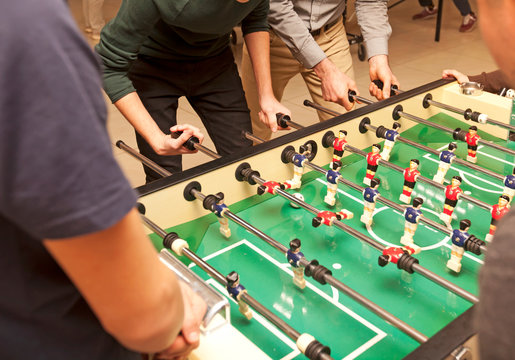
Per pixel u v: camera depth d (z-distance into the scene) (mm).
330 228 1594
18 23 508
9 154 527
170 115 2154
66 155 536
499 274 550
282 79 2721
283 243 1527
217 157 1709
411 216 1454
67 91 532
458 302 1311
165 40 2010
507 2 562
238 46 5340
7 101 514
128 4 1746
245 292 1194
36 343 709
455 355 942
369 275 1404
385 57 2395
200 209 1606
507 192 1652
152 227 1415
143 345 711
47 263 680
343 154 1948
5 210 560
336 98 2305
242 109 2254
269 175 1753
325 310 1297
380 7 2414
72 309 726
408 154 2020
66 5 566
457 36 5711
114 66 1836
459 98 2232
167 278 704
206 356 1039
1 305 682
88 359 760
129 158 3412
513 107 2096
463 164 1764
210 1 1737
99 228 567
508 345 542
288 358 1162
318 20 2467
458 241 1362
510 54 584
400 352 1177
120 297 639
